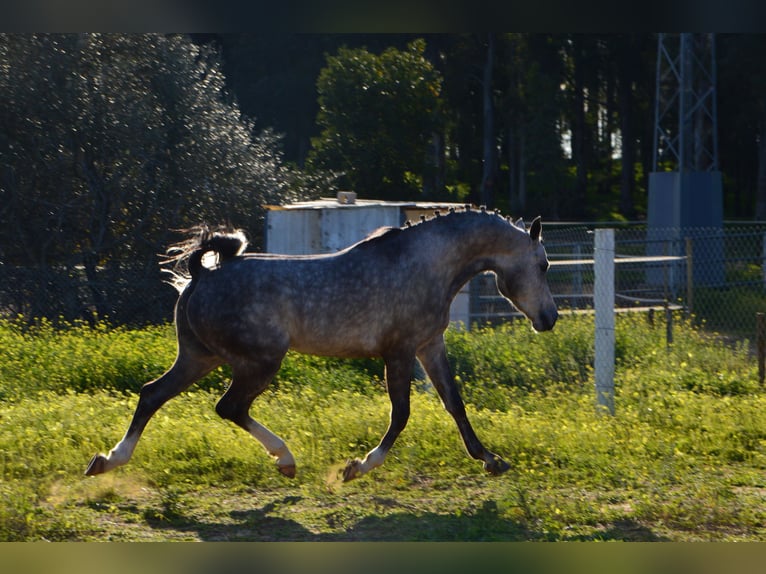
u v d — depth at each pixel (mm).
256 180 22750
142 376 11539
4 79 19688
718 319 20812
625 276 25891
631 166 65812
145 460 7961
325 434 8820
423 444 8562
